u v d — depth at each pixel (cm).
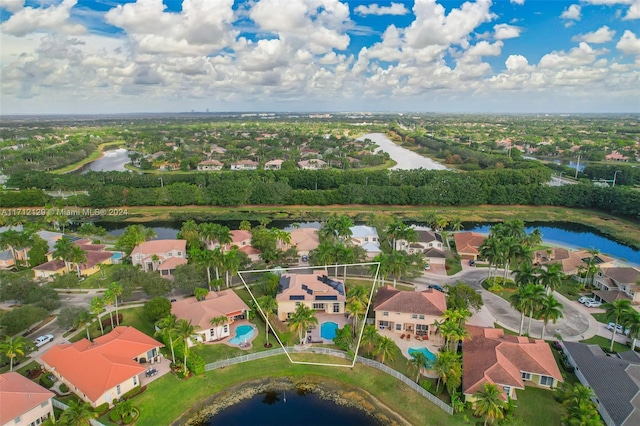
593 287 10775
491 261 10481
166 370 7306
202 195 19700
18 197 18962
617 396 6284
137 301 9619
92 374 6612
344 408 6644
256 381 7219
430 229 15575
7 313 7875
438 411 6397
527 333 8450
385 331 8588
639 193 17438
